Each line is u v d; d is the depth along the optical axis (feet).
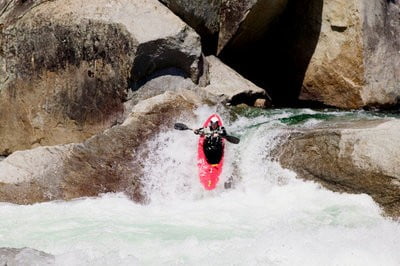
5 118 193.98
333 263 101.35
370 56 196.03
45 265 98.43
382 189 129.18
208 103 173.27
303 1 205.67
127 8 177.27
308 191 136.26
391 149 130.72
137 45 169.17
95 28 177.27
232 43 195.21
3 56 193.36
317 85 203.92
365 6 196.54
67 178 148.56
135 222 125.08
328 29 200.75
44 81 187.11
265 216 126.52
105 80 176.96
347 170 133.59
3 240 115.44
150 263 101.30
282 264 100.68
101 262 100.32
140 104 163.22
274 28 208.33
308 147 140.15
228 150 149.48
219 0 191.52
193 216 128.26
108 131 155.12
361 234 113.70
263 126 154.71
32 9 190.08
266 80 213.05
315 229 116.88
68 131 184.34
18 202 144.36
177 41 172.86
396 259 102.83
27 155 152.87
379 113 190.39
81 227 122.21
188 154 150.71
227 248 107.14
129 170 149.18
